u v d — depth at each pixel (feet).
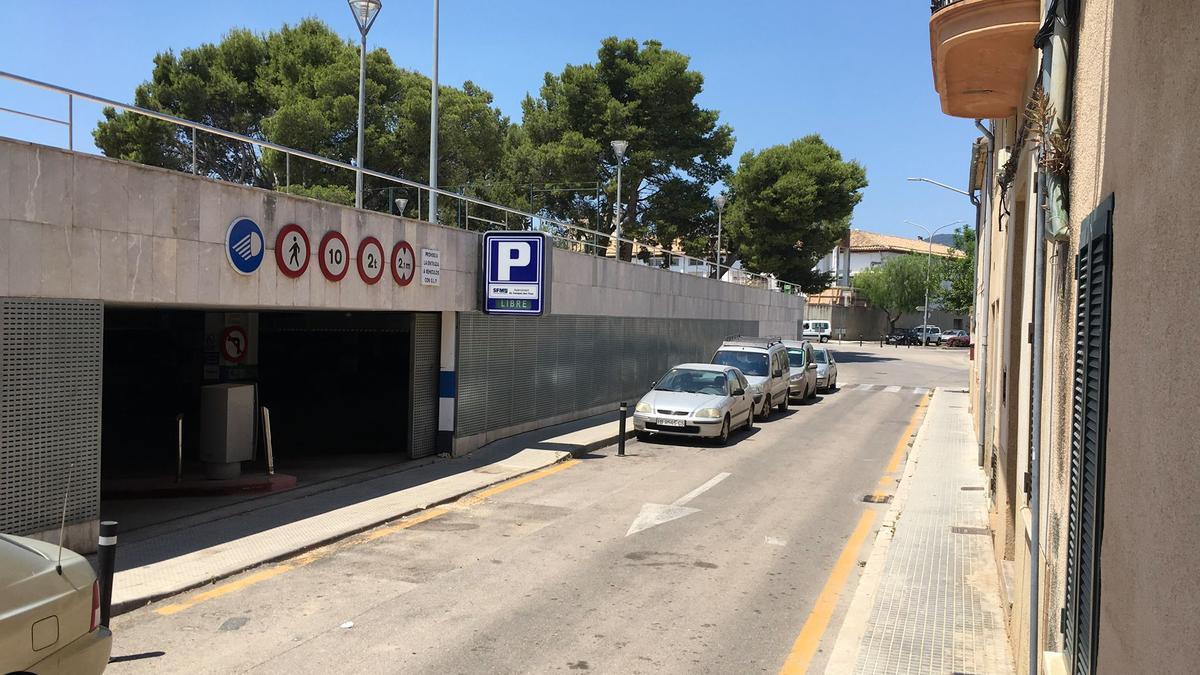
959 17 21.20
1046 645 15.93
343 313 67.87
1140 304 8.18
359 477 44.11
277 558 29.30
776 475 48.47
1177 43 7.09
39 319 26.22
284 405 81.82
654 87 135.64
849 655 21.07
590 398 70.49
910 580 27.48
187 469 44.78
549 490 42.70
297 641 21.93
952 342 246.68
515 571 28.76
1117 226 9.43
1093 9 12.00
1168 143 7.31
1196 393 6.30
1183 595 6.33
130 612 23.86
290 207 35.88
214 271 32.14
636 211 144.97
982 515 37.40
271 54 105.60
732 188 176.96
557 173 137.28
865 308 279.90
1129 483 8.34
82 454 27.86
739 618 24.76
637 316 79.82
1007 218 29.12
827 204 171.94
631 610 25.14
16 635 13.51
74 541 27.68
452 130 114.93
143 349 79.15
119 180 28.37
